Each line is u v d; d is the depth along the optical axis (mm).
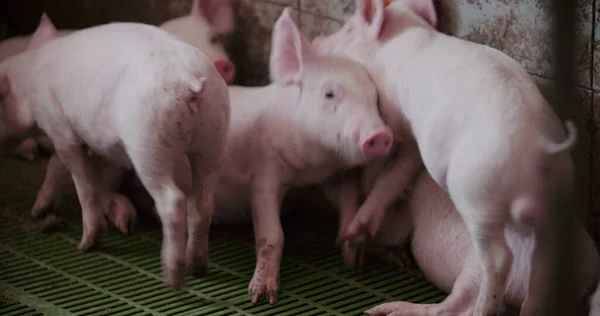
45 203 2443
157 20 2818
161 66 2102
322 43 2348
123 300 2193
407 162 2240
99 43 2199
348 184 2326
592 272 2039
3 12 3121
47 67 2258
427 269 2195
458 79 2047
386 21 2264
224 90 2125
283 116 2268
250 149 2293
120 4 2889
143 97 2092
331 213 2490
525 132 1938
